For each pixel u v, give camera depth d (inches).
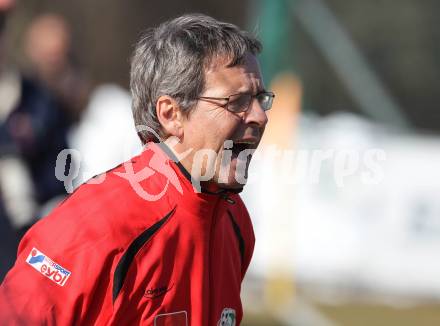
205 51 391.5
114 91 1375.5
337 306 1296.8
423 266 1398.9
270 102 406.9
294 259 1403.8
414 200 1405.0
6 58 713.6
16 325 373.1
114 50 2918.3
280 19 1512.1
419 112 2341.3
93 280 375.6
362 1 2541.8
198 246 400.2
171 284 392.5
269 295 1312.7
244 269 462.9
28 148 716.7
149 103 405.1
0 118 712.4
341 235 1402.6
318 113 2368.4
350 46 1803.6
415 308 1320.1
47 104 738.8
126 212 386.3
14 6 669.3
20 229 697.6
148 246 385.7
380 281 1400.1
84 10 2923.2
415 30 2517.2
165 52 398.6
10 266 666.2
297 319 1194.0
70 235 380.5
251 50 401.1
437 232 1401.3
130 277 382.6
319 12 1831.9
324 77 2368.4
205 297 404.8
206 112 391.5
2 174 697.6
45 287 377.7
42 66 800.9
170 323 394.6
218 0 2977.4
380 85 1775.3
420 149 1413.6
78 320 380.5
